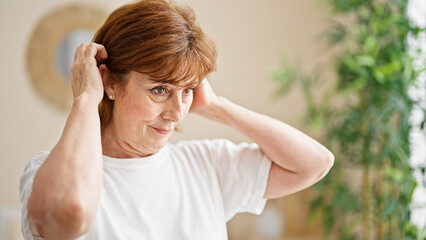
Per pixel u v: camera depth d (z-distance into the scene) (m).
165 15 0.87
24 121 3.27
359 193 2.50
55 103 3.33
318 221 3.39
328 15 3.65
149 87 0.88
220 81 3.54
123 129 0.95
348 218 3.09
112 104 0.98
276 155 1.08
